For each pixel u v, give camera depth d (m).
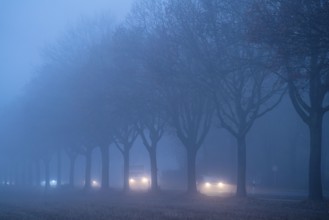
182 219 19.25
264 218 19.58
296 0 21.11
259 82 34.53
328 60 24.14
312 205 26.39
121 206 29.03
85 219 20.25
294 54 21.78
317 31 20.47
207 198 36.31
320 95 29.06
